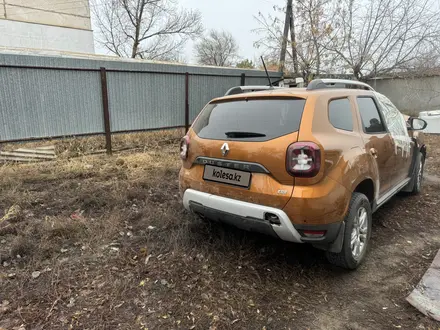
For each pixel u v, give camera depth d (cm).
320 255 304
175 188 481
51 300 232
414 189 476
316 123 245
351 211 262
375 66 1298
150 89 813
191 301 235
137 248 309
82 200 422
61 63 740
